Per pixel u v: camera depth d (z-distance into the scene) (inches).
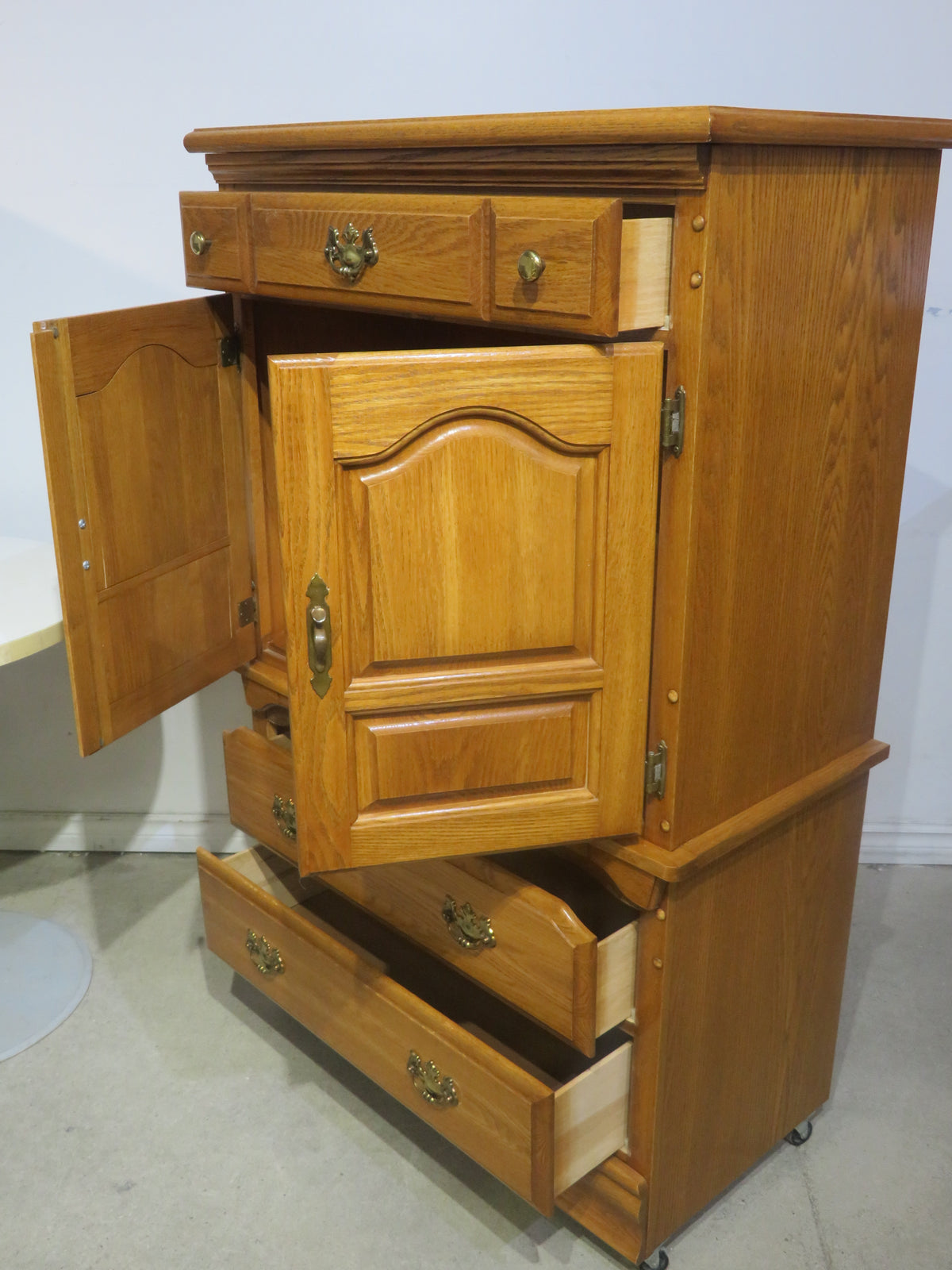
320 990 66.7
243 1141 69.1
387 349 65.6
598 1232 60.9
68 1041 77.3
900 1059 75.6
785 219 45.6
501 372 44.8
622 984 55.1
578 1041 53.1
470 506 46.6
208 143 59.2
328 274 54.6
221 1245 61.9
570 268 43.8
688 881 53.4
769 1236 62.5
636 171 43.5
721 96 79.1
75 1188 65.6
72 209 84.8
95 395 54.9
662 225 43.7
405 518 46.3
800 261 47.1
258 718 71.5
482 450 45.9
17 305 87.3
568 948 51.4
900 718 93.4
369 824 50.5
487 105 81.0
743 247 44.2
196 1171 66.9
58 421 52.9
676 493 46.9
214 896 73.9
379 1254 61.5
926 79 77.9
